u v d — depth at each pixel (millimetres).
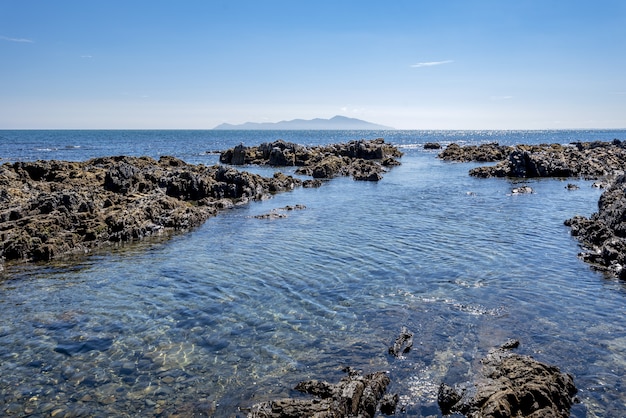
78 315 18047
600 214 33594
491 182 62969
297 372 13891
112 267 24453
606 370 13797
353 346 15461
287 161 88625
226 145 171125
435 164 94062
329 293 20312
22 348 15391
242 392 12859
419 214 39406
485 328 16672
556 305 18781
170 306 18922
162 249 28312
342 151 100250
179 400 12484
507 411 11242
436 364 14211
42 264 25125
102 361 14547
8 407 12188
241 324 17188
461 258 25531
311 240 30203
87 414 11898
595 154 87125
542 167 69500
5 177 40875
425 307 18641
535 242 29094
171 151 124938
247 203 47062
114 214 32562
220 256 26500
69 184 43625
